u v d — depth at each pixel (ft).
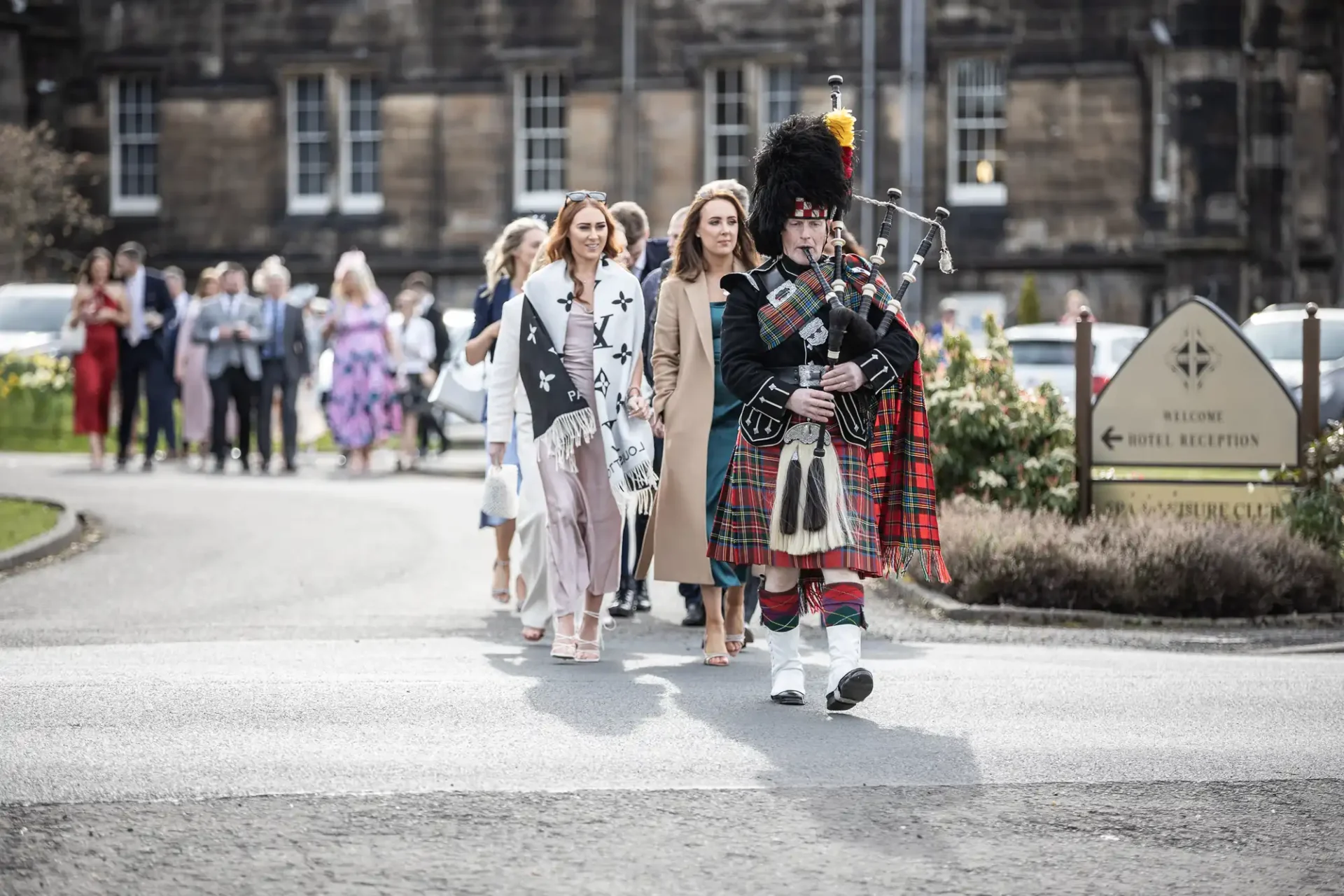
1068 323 115.55
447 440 122.21
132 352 107.34
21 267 183.52
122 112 189.78
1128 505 67.36
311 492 92.43
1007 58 168.86
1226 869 25.90
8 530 71.41
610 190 177.37
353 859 25.79
